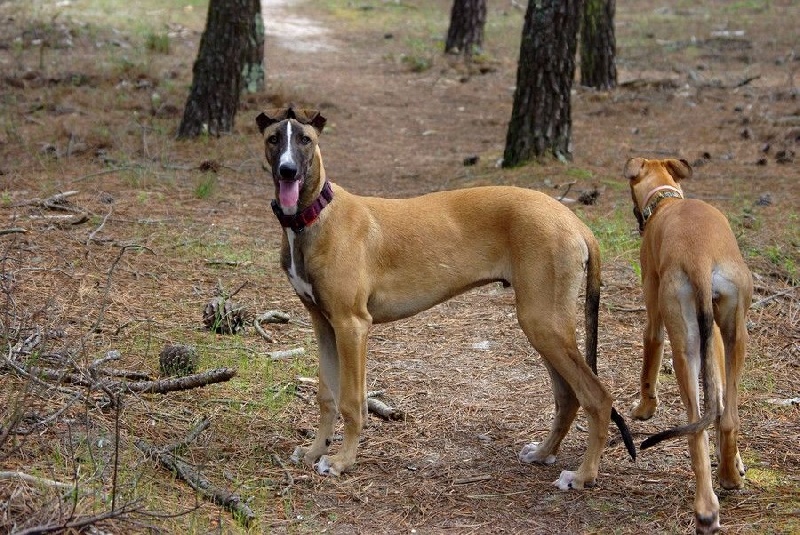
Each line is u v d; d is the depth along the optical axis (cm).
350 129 1975
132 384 773
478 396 838
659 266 692
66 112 1847
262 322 954
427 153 1769
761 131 1809
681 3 4078
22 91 2012
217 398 788
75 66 2300
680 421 791
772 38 3172
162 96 2048
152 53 2595
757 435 754
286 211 657
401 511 652
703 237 654
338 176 1567
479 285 721
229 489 654
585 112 2089
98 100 1967
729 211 1277
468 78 2603
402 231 704
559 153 1565
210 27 1700
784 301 1012
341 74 2633
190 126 1705
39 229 1116
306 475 693
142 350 859
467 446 752
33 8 3167
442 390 846
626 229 1229
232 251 1137
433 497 671
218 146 1655
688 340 646
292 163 644
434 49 3036
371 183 1520
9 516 545
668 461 725
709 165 1568
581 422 803
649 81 2381
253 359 869
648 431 773
